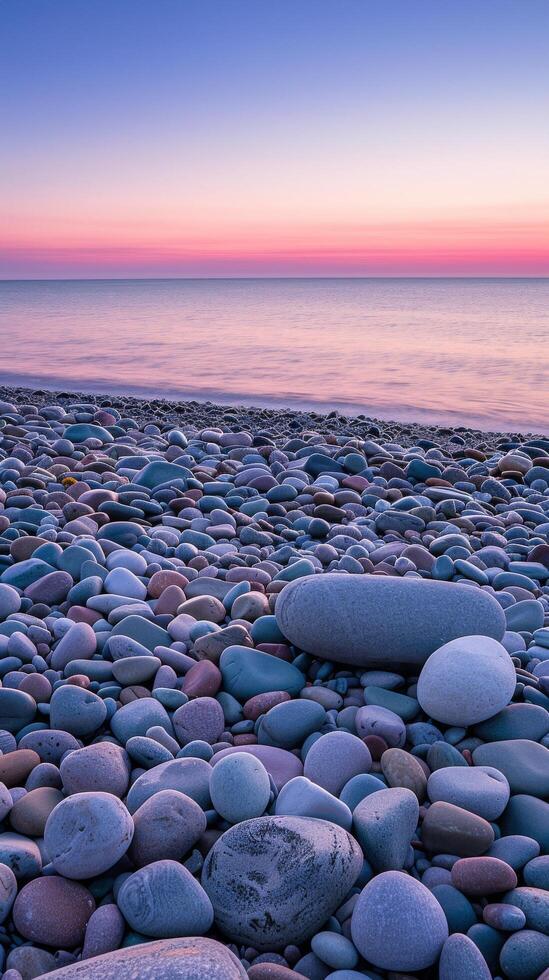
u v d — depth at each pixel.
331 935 1.49
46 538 3.63
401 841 1.70
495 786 1.86
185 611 2.89
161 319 27.86
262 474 5.01
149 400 9.98
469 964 1.38
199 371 13.19
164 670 2.44
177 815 1.68
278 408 9.84
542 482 5.21
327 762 1.97
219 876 1.57
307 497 4.62
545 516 4.43
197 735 2.18
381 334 20.06
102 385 11.73
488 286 144.00
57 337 19.48
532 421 8.98
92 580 3.10
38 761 2.01
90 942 1.45
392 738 2.12
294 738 2.16
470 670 2.14
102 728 2.24
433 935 1.44
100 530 3.76
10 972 1.40
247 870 1.56
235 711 2.31
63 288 162.62
